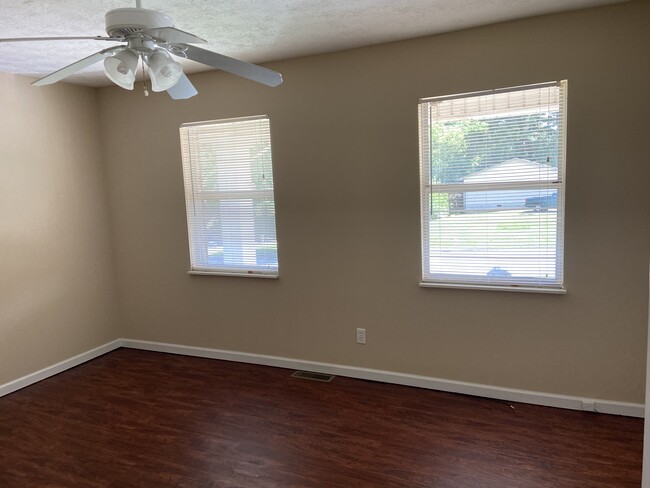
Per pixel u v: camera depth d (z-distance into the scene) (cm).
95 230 420
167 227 410
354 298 347
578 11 262
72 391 350
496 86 286
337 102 331
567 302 287
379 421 288
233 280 391
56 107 382
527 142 285
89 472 247
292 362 377
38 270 371
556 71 271
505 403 305
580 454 246
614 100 262
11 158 349
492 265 305
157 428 290
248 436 277
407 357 336
